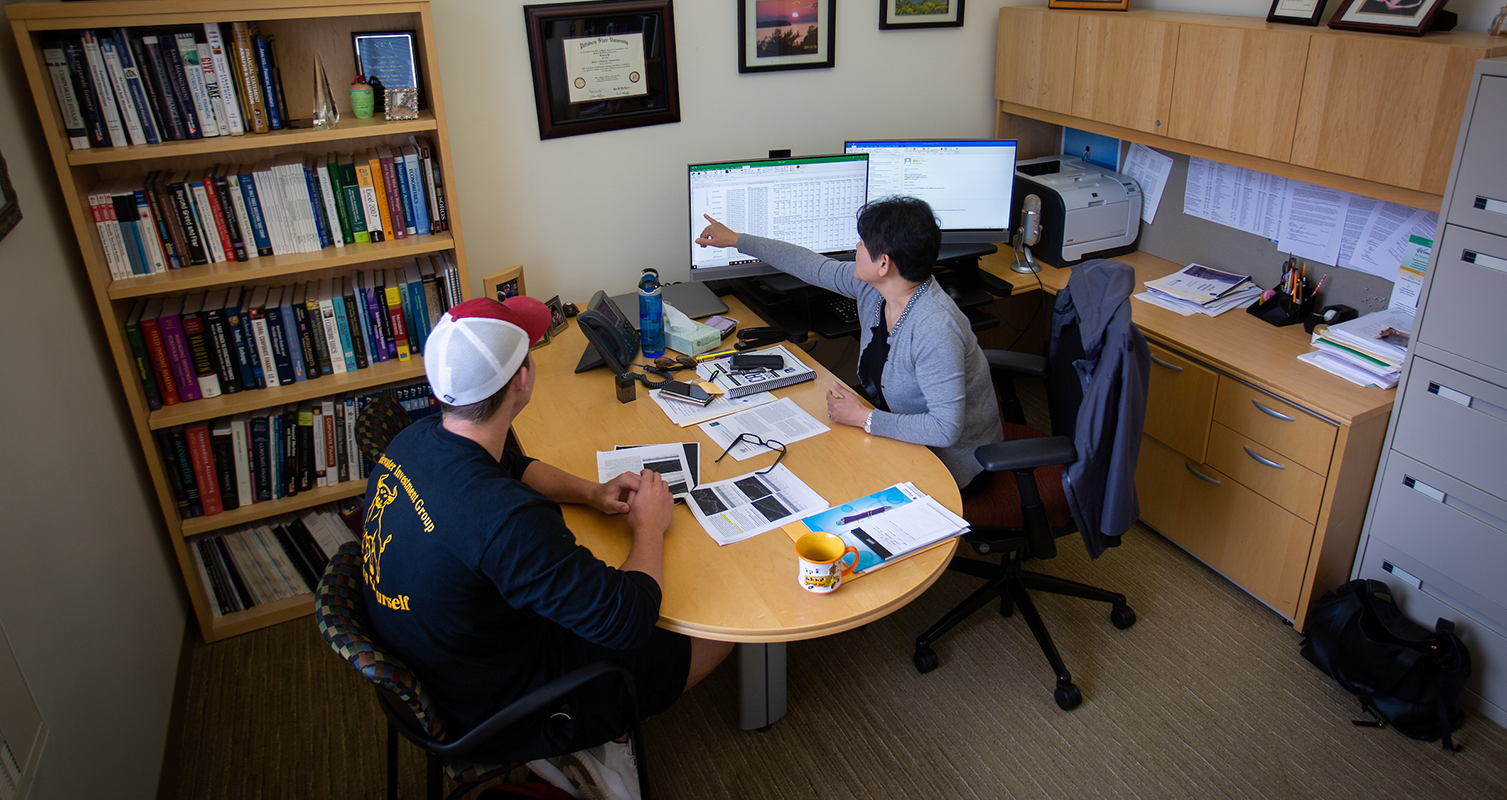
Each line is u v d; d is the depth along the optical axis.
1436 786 2.03
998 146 2.88
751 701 2.16
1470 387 1.99
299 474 2.57
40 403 1.78
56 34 1.99
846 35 3.06
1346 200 2.49
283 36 2.36
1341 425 2.16
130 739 1.92
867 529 1.72
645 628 1.47
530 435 2.07
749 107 3.02
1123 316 1.90
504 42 2.58
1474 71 1.83
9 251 1.76
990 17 3.27
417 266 2.65
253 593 2.62
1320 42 2.21
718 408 2.18
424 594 1.41
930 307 2.04
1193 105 2.59
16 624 1.48
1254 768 2.09
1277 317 2.63
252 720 2.30
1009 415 2.54
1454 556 2.14
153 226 2.21
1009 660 2.43
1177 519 2.74
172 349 2.32
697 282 2.93
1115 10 2.90
